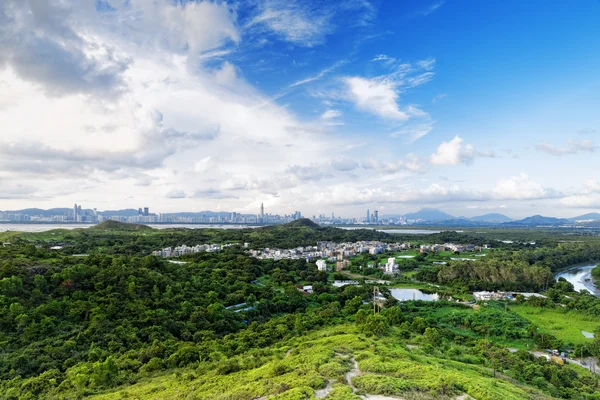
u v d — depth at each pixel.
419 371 56.03
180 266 156.88
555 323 128.00
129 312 97.06
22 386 63.47
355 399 44.44
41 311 85.75
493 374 70.12
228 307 123.00
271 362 68.00
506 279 183.75
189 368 72.94
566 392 71.81
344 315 122.75
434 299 165.25
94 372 65.50
